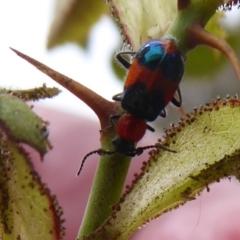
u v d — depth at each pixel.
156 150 0.05
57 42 0.07
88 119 0.11
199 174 0.05
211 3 0.05
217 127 0.05
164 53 0.05
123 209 0.05
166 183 0.05
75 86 0.05
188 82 0.07
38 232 0.05
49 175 0.10
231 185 0.08
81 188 0.10
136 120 0.06
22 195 0.05
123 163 0.05
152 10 0.06
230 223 0.07
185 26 0.05
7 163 0.05
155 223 0.08
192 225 0.08
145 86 0.06
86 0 0.07
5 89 0.05
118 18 0.06
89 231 0.05
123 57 0.06
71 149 0.11
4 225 0.05
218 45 0.05
